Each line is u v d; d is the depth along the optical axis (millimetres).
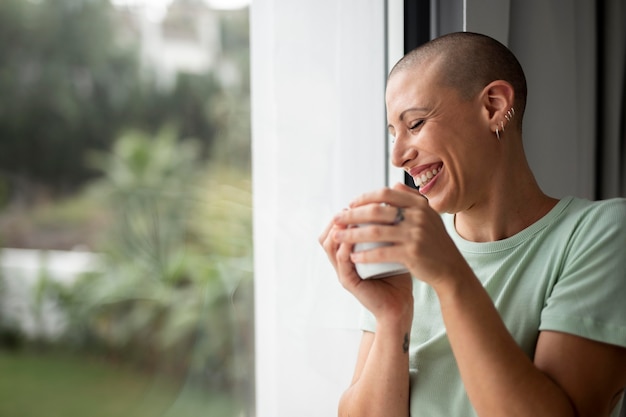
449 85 965
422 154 984
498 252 1002
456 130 968
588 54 1649
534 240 979
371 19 1381
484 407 809
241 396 1284
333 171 1341
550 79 1548
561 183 1574
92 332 1075
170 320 1178
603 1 1729
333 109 1336
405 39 1464
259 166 1266
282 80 1275
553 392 802
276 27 1265
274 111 1271
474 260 1025
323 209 1332
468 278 812
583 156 1646
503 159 996
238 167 1246
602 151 1731
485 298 817
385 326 991
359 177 1376
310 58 1304
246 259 1272
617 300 854
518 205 1012
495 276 990
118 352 1111
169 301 1176
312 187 1318
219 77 1209
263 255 1279
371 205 824
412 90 980
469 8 1341
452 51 977
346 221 841
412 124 990
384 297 984
